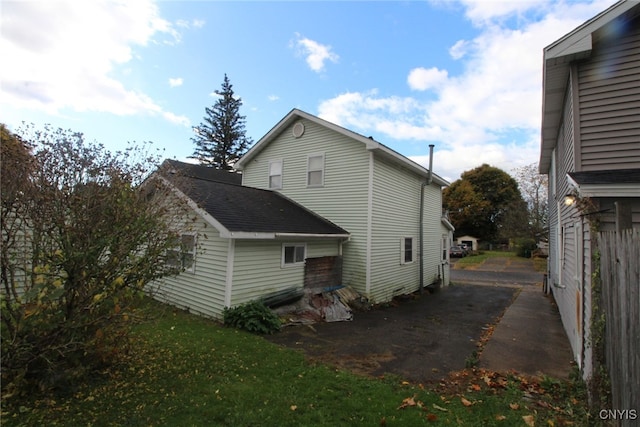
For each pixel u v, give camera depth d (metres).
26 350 3.21
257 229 7.54
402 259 12.13
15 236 3.33
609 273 3.24
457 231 43.41
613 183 3.85
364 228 10.20
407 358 5.46
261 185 12.92
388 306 10.38
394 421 3.29
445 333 7.16
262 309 7.04
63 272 3.60
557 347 6.12
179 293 8.33
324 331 7.05
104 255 3.82
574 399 3.92
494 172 42.19
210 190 9.16
